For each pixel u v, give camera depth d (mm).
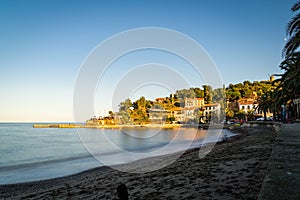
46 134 56906
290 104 32125
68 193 7215
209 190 4582
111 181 8266
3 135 53469
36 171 13469
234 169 6363
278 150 5859
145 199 4738
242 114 77688
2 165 15891
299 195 2555
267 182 3080
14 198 7762
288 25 13312
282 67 21812
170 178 6672
